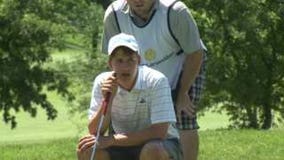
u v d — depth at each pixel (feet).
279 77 203.82
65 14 200.64
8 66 187.52
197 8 195.31
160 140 42.50
